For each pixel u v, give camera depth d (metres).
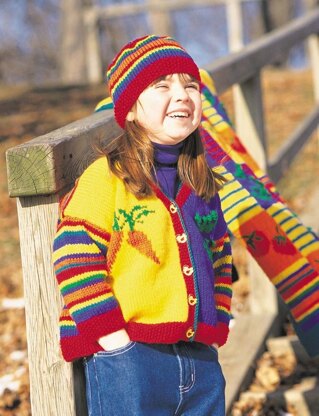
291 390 5.12
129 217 3.01
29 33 39.00
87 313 2.91
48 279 3.09
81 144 3.26
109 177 3.01
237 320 6.00
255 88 6.21
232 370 5.25
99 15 20.02
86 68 25.09
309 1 30.89
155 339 3.02
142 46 3.09
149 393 3.00
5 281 8.08
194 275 3.09
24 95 17.64
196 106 3.12
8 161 2.98
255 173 4.64
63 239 2.95
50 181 2.97
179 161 3.15
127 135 3.10
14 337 6.66
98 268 2.96
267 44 6.64
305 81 16.98
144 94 3.07
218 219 3.27
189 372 3.11
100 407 3.02
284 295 4.25
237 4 19.12
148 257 3.03
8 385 5.69
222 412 3.23
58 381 3.14
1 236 9.57
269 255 4.27
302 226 4.39
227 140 4.63
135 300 3.01
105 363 2.98
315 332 4.19
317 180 10.51
